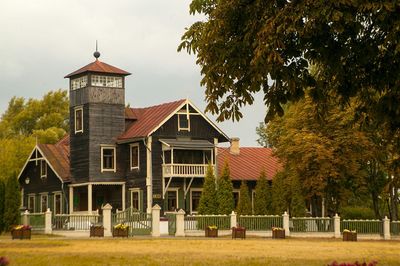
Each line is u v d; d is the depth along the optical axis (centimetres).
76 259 2766
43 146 7575
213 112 2203
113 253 3170
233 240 4944
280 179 6544
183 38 2306
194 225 5816
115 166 7088
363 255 3338
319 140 6150
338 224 6056
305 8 1917
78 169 7100
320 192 6397
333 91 2245
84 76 7112
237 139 7769
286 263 2681
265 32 1967
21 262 2584
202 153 7094
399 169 2694
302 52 2073
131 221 5797
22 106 12500
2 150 8962
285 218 5975
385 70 2145
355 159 6225
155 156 6869
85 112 7050
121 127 7150
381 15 1895
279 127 7162
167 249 3600
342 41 2036
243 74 2127
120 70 7169
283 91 2141
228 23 2127
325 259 2956
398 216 7500
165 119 6888
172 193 6938
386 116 2212
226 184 6500
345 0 1867
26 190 7894
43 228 5778
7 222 5891
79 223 5850
